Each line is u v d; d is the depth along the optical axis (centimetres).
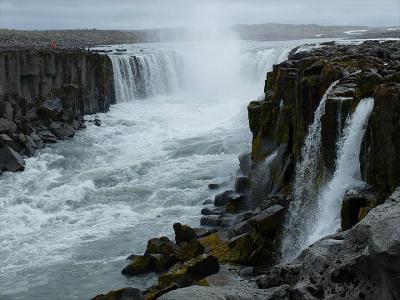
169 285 1808
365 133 1658
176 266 2059
